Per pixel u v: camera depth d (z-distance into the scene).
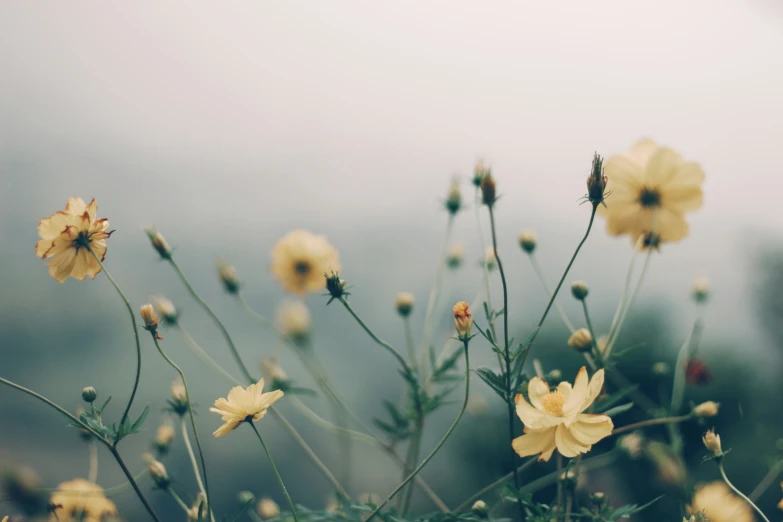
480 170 0.76
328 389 0.78
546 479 0.75
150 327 0.62
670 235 0.73
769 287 1.03
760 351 0.93
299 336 0.87
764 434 0.81
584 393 0.61
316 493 1.08
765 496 0.79
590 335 0.70
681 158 0.73
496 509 0.79
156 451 0.72
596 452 0.82
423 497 0.94
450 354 0.79
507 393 0.63
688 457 0.82
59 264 0.66
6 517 0.69
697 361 0.81
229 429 0.61
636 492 0.77
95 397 0.63
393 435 0.76
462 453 0.95
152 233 0.74
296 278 0.88
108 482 1.07
